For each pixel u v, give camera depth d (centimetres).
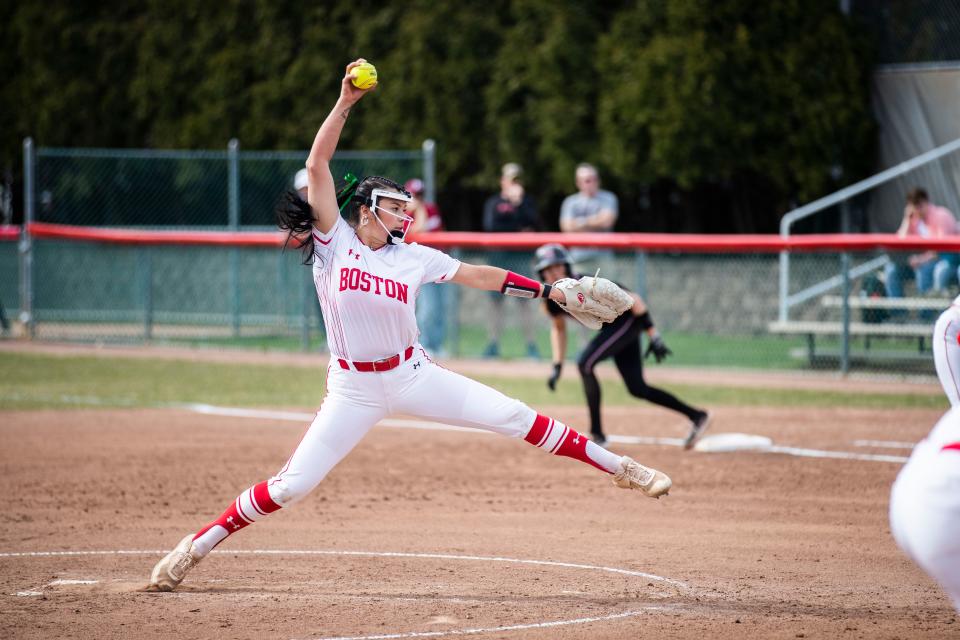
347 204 2109
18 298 7781
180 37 8225
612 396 5119
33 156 7081
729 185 7906
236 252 7112
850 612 2067
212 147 8069
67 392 5181
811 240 5488
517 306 7319
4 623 1984
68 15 8494
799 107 7106
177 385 5412
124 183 8119
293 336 7238
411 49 7675
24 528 2789
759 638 1895
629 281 7638
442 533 2750
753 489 3259
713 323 7512
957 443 1526
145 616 2030
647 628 1952
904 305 5594
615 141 7238
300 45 8019
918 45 7188
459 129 7656
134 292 7812
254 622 1991
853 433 4181
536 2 7431
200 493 3200
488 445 4006
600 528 2806
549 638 1892
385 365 2081
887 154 7262
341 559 2491
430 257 2105
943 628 1966
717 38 7069
